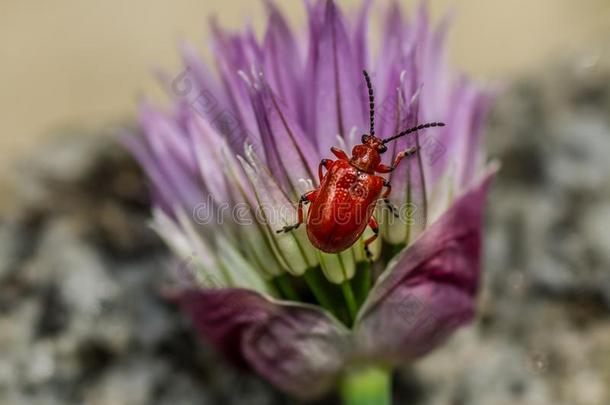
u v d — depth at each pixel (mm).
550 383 129
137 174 140
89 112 204
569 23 209
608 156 140
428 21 115
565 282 133
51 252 137
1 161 155
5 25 222
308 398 119
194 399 130
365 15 110
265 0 111
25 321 133
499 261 135
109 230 138
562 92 145
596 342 130
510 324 132
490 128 142
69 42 218
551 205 137
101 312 133
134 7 222
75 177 141
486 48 207
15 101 207
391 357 114
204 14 217
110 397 130
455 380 130
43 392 130
